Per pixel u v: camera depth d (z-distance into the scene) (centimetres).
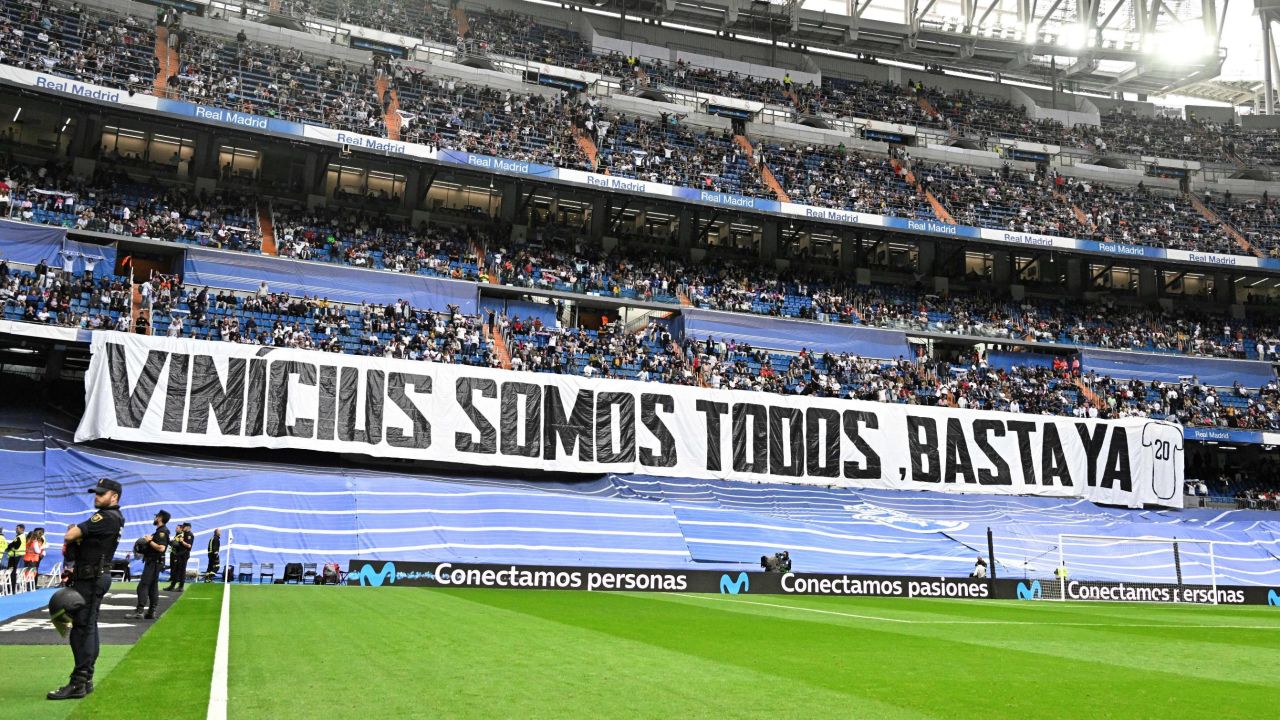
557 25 6156
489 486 3478
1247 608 2747
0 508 2802
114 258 3841
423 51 5328
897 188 5591
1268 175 6272
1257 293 6003
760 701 804
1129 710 817
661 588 2728
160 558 1427
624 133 5288
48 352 3650
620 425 3781
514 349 4134
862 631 1540
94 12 4534
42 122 4334
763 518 3578
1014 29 6650
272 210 4556
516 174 4556
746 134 5778
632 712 735
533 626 1446
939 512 3950
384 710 715
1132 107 7125
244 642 1120
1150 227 5700
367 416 3469
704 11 6234
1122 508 4266
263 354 3381
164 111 3994
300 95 4553
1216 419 4772
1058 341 5262
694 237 5325
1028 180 6006
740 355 4578
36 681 816
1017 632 1617
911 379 4650
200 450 3416
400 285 4294
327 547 2950
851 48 6581
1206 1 6406
